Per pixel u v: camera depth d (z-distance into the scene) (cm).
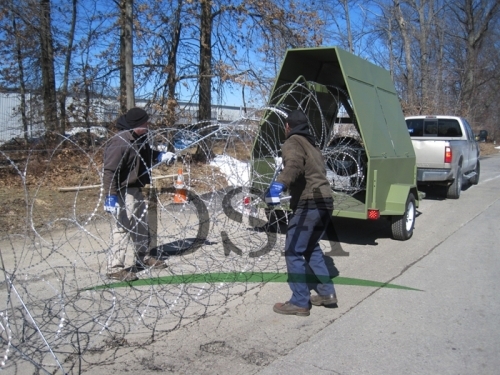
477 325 487
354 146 914
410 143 942
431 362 411
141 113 568
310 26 1644
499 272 659
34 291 544
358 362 409
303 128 504
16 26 1487
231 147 715
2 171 1098
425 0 2895
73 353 411
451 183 1266
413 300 553
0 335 417
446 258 724
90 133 1072
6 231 796
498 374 394
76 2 1652
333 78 880
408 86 2808
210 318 491
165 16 1569
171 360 406
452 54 3950
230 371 391
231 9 1577
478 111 4316
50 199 1031
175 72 1639
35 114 1547
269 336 454
